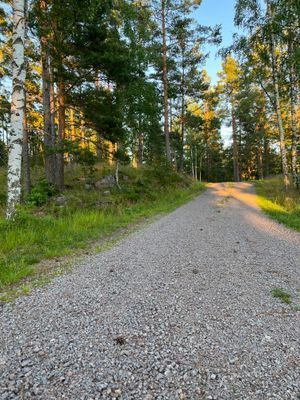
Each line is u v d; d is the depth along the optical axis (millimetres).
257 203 14547
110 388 2045
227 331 2824
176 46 20984
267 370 2252
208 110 35250
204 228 8344
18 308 3297
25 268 4645
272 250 5992
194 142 40938
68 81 13211
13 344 2566
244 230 8070
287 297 3629
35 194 11250
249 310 3279
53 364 2295
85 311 3225
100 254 5734
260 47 13859
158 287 3943
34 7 10109
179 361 2355
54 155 13078
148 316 3117
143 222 9711
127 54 13273
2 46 12992
